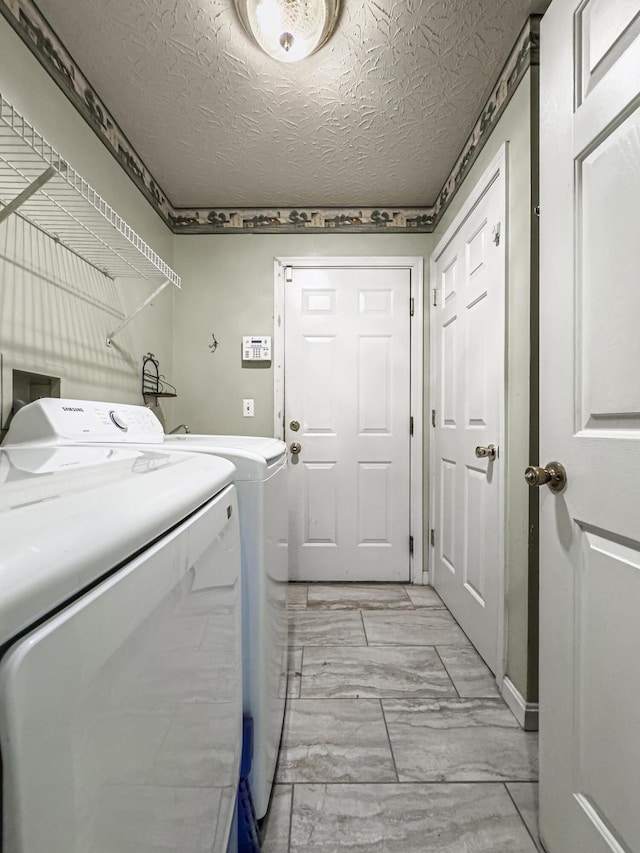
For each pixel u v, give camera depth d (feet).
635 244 2.20
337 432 8.07
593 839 2.44
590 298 2.57
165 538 1.46
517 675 4.47
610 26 2.36
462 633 6.11
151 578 1.32
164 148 6.07
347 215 7.93
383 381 8.07
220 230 7.93
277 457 3.71
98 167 5.10
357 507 8.08
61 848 0.87
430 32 4.23
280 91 4.98
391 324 8.04
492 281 5.12
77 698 0.94
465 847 3.08
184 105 5.20
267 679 3.21
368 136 5.82
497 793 3.51
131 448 3.11
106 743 1.05
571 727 2.70
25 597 0.79
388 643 5.83
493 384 5.12
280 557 3.92
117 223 4.03
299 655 5.53
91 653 0.99
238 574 2.66
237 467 2.97
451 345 6.82
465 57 4.55
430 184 7.13
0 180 3.57
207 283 7.96
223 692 2.19
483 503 5.41
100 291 5.26
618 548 2.33
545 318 3.04
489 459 5.17
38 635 0.83
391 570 8.08
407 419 8.07
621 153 2.29
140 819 1.22
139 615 1.23
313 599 7.30
